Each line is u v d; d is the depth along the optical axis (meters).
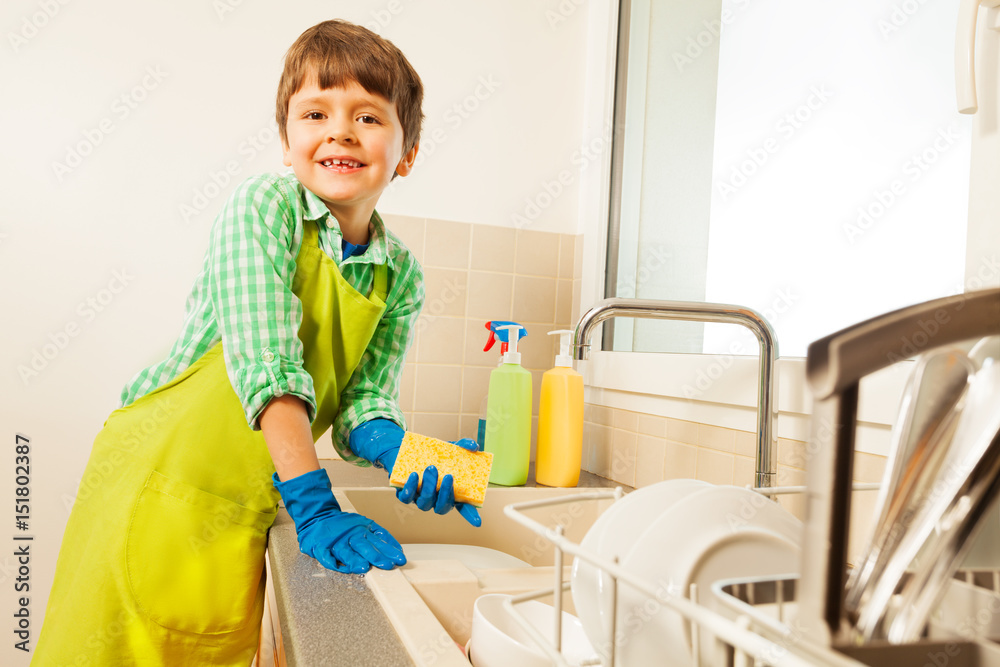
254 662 1.14
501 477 1.31
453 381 1.64
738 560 0.43
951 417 0.30
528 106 1.72
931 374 0.30
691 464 1.17
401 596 0.63
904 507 0.30
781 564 0.44
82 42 1.47
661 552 0.43
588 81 1.76
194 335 1.00
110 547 0.88
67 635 0.87
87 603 0.87
